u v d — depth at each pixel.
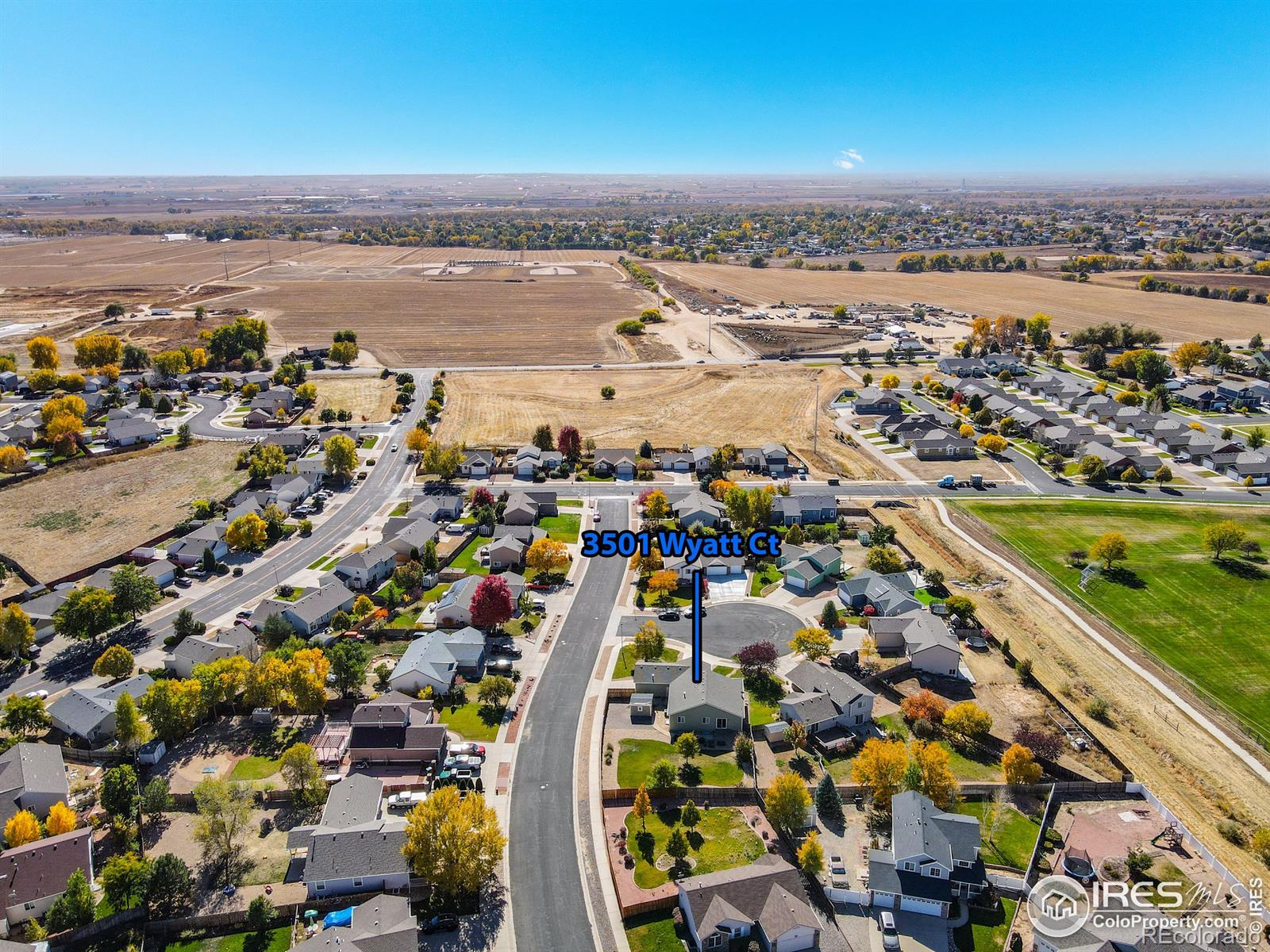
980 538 123.75
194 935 58.47
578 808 71.12
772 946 56.50
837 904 61.66
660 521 128.25
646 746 79.19
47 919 57.72
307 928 59.00
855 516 132.25
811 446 164.12
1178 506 133.88
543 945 58.06
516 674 90.38
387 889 62.19
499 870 64.56
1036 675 90.06
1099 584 109.00
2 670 90.62
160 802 67.81
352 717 80.31
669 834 68.25
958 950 57.53
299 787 70.88
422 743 76.38
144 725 77.56
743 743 76.25
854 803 72.00
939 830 64.00
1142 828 68.56
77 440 156.88
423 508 128.25
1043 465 154.50
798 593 108.00
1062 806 71.38
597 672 90.94
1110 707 84.56
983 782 73.56
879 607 101.38
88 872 62.09
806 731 79.75
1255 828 68.69
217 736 79.75
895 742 75.19
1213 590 106.75
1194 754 77.88
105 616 93.94
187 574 111.56
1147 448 161.00
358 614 99.62
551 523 128.75
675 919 59.91
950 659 89.69
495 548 113.31
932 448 159.62
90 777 74.25
